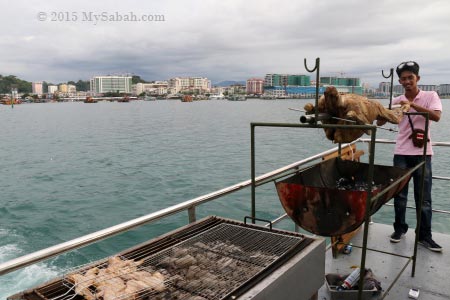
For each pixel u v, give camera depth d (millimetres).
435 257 4102
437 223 10055
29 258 1798
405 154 4133
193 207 2879
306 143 32031
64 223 13344
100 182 19328
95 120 70500
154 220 2432
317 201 2748
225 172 20797
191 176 19984
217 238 2648
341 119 2742
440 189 14344
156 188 17766
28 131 49906
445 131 37656
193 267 2170
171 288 1989
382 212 12016
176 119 69562
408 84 4039
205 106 139875
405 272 3795
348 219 2650
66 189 18141
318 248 2514
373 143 2414
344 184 3652
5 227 12945
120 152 29594
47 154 29516
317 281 2547
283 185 2902
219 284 2002
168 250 2434
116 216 14008
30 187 18750
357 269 3490
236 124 55406
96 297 1864
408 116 3941
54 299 1830
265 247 2479
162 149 30578
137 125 57344
